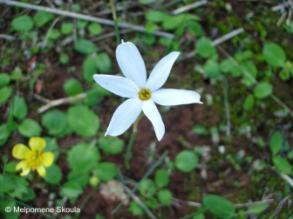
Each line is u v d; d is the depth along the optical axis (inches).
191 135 5.4
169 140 5.4
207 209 5.2
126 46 3.9
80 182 5.1
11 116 5.3
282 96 5.7
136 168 5.3
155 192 5.2
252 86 5.6
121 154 5.4
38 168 4.9
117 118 4.0
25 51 5.7
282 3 6.0
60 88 5.6
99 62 5.5
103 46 5.7
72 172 5.1
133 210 5.2
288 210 5.3
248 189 5.4
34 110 5.5
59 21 5.8
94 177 5.2
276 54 5.6
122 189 5.3
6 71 5.6
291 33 5.9
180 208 5.3
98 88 5.4
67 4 5.8
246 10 6.0
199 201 5.3
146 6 5.9
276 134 5.4
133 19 5.9
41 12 5.7
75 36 5.7
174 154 5.4
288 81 5.7
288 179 5.3
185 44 5.7
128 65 4.0
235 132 5.5
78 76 5.6
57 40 5.7
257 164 5.4
